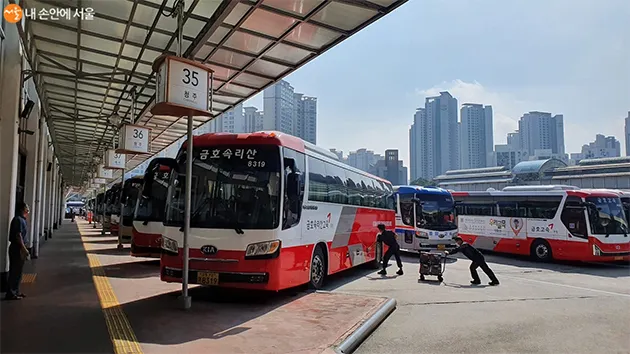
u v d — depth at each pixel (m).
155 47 11.52
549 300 10.19
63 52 12.12
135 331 6.33
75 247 18.98
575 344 6.71
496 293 11.02
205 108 7.85
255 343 5.95
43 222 20.61
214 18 8.34
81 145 27.69
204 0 8.89
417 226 19.36
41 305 7.77
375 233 15.68
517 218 19.69
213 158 8.85
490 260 19.31
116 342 5.75
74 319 6.85
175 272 8.42
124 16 9.88
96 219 37.34
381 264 16.25
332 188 11.62
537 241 18.75
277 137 8.95
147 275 11.56
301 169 9.71
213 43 10.88
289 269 8.68
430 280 13.06
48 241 21.89
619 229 17.14
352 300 8.97
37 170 15.91
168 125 20.58
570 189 18.83
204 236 8.27
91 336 5.99
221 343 5.89
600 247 16.69
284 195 8.61
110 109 18.09
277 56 11.47
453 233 19.38
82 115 19.52
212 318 7.23
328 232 11.12
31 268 12.38
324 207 10.91
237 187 8.53
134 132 14.42
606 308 9.37
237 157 8.78
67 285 9.77
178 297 8.38
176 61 7.43
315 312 7.84
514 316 8.53
